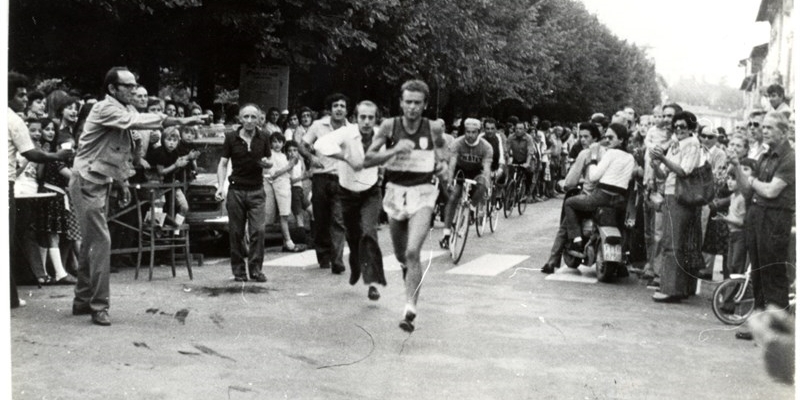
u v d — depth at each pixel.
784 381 6.00
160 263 10.78
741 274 8.41
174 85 21.33
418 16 20.94
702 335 7.29
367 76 21.69
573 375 6.07
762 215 6.91
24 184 8.79
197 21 15.77
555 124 24.47
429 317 7.77
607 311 8.23
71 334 6.79
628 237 10.11
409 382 5.80
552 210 19.38
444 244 12.44
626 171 9.89
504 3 25.67
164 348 6.47
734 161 7.09
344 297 8.66
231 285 9.24
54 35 15.14
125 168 7.40
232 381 5.70
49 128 9.02
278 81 18.34
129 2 14.45
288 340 6.82
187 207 10.99
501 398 5.52
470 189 11.48
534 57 26.39
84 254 7.30
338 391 5.57
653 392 5.73
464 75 24.80
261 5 16.61
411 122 7.18
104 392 5.37
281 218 12.19
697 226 8.76
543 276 10.21
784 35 14.37
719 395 5.70
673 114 9.38
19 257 8.92
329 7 17.66
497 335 7.16
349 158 8.30
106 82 7.26
